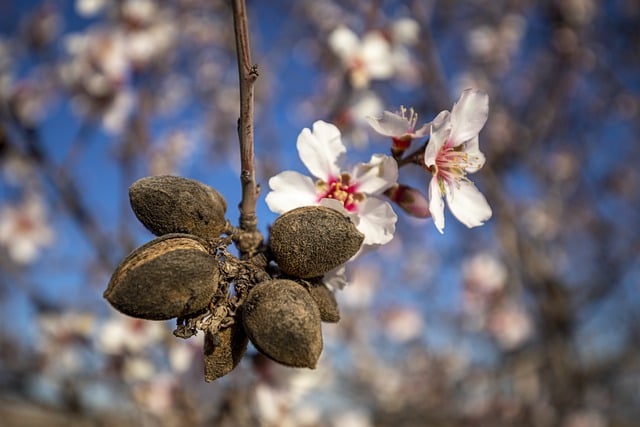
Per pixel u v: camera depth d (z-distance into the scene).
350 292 1.00
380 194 0.38
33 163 0.65
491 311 0.97
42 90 0.82
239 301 0.33
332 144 0.37
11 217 0.86
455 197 0.38
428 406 1.17
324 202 0.35
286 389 0.50
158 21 0.83
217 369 0.33
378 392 1.15
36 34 0.84
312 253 0.33
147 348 0.65
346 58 0.63
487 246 1.20
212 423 0.55
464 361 1.25
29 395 0.81
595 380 1.14
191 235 0.32
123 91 0.71
